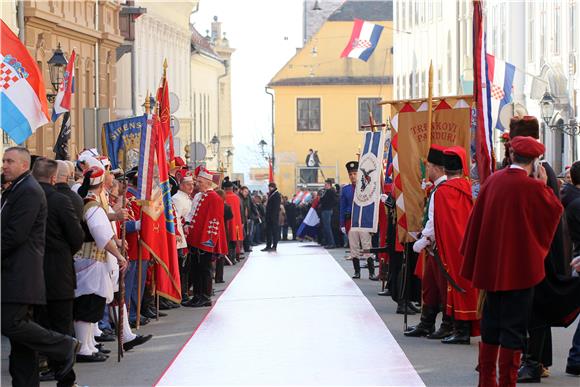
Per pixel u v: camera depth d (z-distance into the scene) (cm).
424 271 1841
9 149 1292
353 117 9719
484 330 1295
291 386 1457
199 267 2381
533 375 1432
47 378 1490
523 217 1270
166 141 2406
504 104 3431
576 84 4006
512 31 4878
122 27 4678
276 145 9738
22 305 1286
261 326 2039
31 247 1290
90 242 1603
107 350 1719
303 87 9719
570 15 4094
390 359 1638
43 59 3556
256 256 4194
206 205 2386
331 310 2277
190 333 1956
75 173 1794
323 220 4703
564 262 1415
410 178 1938
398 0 8188
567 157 4072
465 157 1744
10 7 3209
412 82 7569
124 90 5003
